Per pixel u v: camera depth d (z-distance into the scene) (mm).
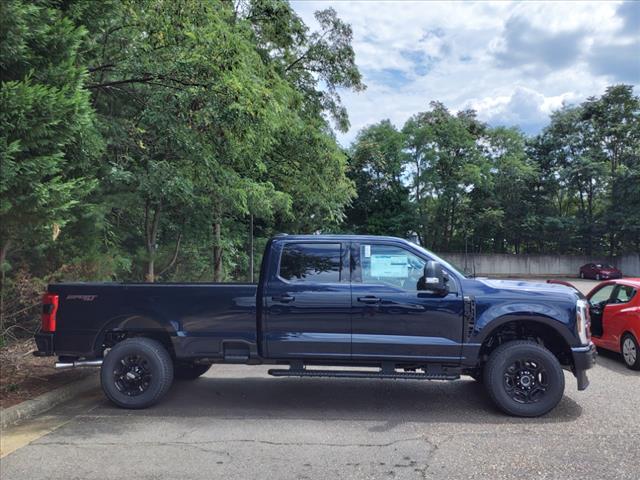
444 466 4410
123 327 6266
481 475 4227
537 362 5754
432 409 6102
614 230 42406
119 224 11516
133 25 7898
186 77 7770
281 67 16016
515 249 47375
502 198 44781
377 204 42812
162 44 7844
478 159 43406
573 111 45250
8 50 5000
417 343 5801
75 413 5914
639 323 8141
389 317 5848
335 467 4383
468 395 6727
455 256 44938
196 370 7547
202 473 4254
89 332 6176
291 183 15617
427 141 43312
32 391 6375
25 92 4879
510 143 45188
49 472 4273
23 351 7738
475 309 5789
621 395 6738
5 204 5020
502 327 6121
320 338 5895
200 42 7570
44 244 8172
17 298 8070
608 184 42719
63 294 6266
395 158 43188
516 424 5551
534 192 45625
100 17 6523
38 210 5363
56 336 6223
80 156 6051
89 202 8508
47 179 5742
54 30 5379
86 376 7180
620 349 8641
